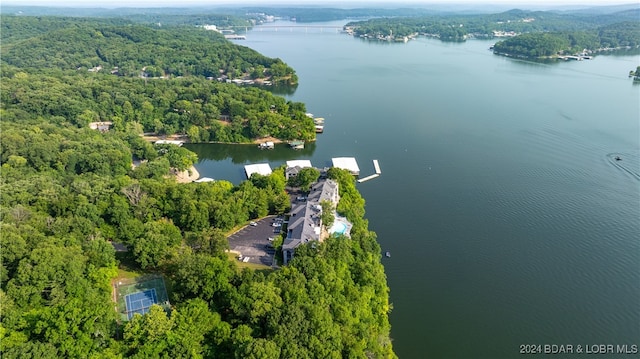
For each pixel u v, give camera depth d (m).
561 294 179.88
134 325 121.75
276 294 135.38
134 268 165.50
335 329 126.12
